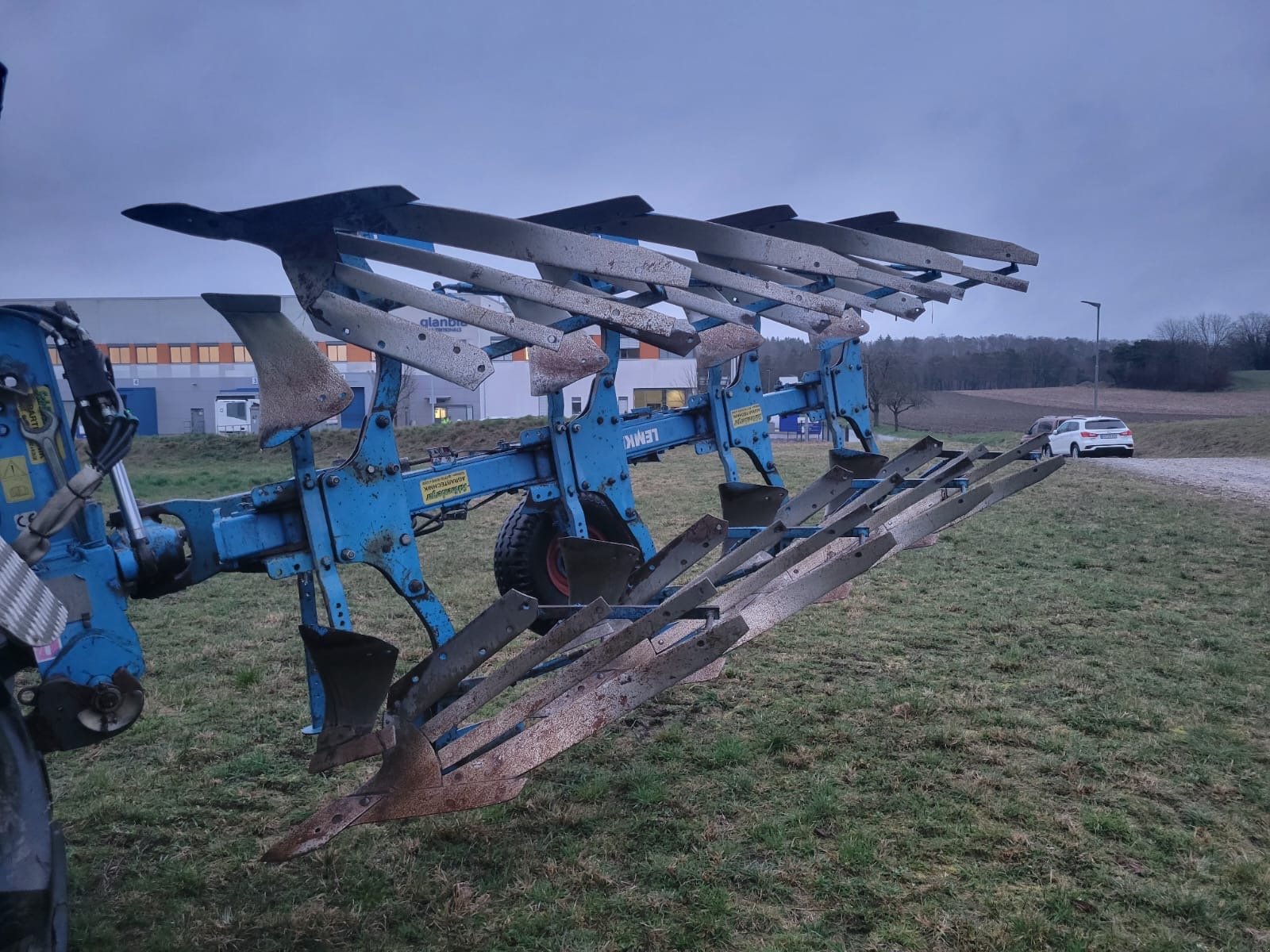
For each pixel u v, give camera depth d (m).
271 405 3.88
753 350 6.64
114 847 4.19
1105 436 28.70
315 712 4.38
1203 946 3.47
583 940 3.46
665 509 15.61
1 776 2.63
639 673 3.75
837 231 6.73
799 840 4.15
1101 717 5.64
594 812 4.45
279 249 3.90
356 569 10.95
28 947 2.51
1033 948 3.43
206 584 10.15
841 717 5.63
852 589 9.09
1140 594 8.96
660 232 5.67
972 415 56.56
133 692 3.23
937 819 4.36
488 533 13.79
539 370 5.29
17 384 3.13
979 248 6.88
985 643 7.23
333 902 3.74
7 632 2.33
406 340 3.91
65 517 3.06
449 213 4.04
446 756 3.76
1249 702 5.93
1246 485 18.89
